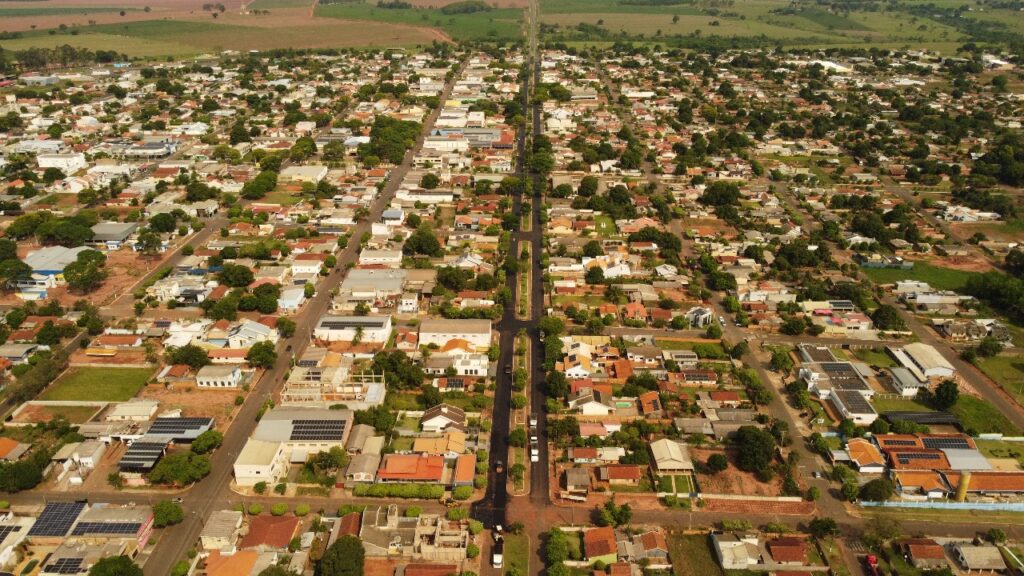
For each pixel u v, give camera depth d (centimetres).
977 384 18738
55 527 13138
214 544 13038
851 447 15612
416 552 12900
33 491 14538
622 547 13062
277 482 14762
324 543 13112
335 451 15038
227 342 19650
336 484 14738
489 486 14750
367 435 15812
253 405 17375
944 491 14512
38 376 17512
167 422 16138
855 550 13225
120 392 17838
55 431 16138
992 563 12744
